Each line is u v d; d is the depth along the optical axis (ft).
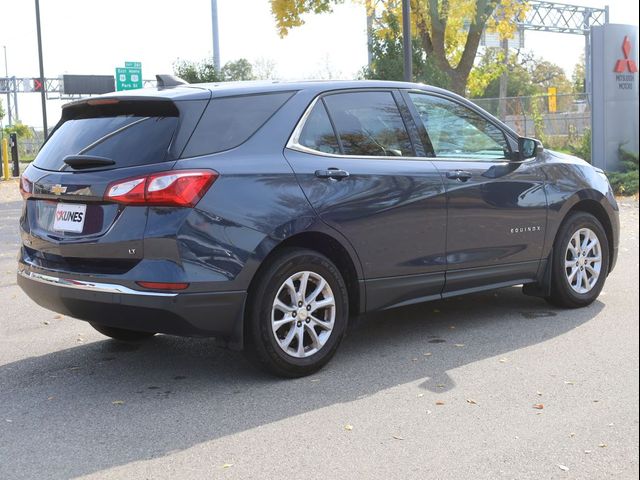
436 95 18.45
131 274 13.73
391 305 16.85
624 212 44.04
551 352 16.88
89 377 15.80
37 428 13.00
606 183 21.62
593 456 11.55
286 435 12.53
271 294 14.71
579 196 20.42
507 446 11.96
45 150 16.14
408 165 16.99
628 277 25.21
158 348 17.94
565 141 83.87
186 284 13.64
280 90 15.71
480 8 58.90
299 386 14.94
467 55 60.29
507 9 59.47
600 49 54.34
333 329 15.75
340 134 16.20
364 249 16.02
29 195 15.79
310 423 13.03
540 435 12.37
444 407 13.69
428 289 17.42
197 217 13.73
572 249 20.48
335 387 14.85
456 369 15.83
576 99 103.30
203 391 14.76
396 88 17.70
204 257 13.79
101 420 13.32
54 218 15.15
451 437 12.34
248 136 14.85
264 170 14.66
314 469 11.23
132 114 15.02
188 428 12.88
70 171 14.84
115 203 14.07
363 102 16.92
